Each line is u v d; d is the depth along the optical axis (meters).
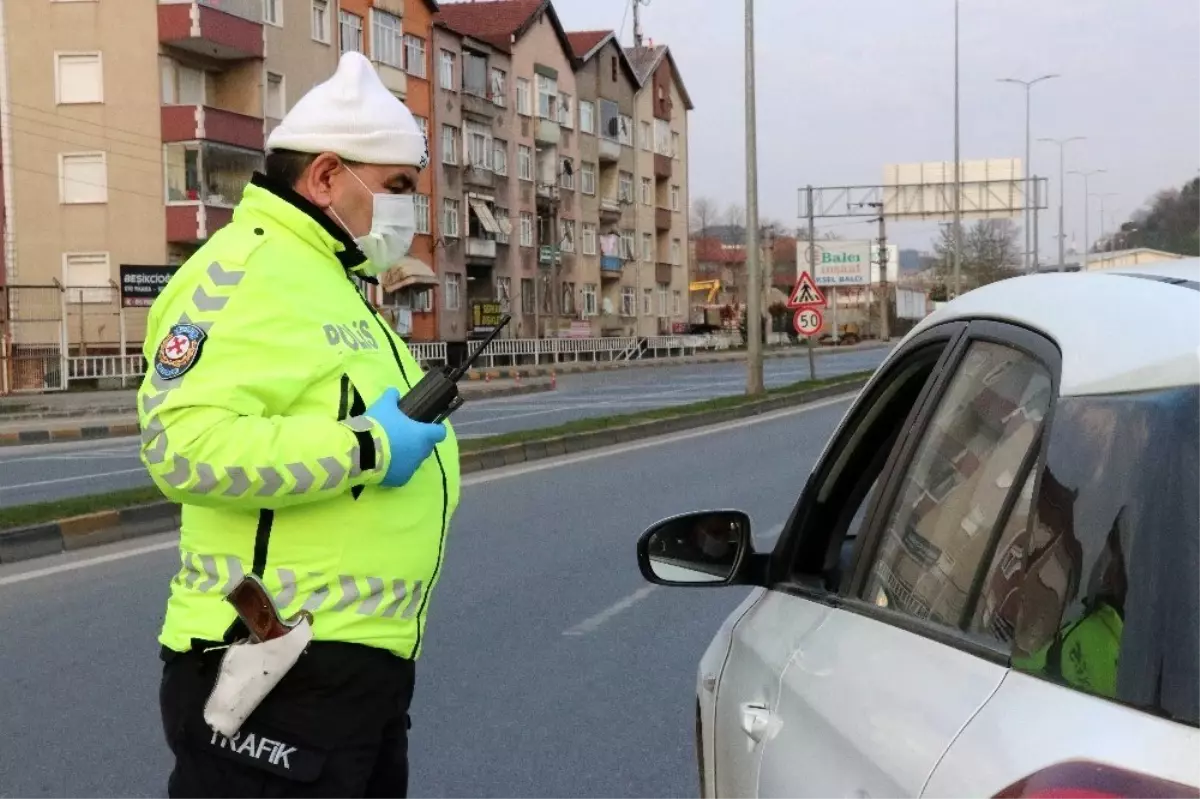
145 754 5.19
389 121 2.58
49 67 38.03
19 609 7.80
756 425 20.84
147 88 38.00
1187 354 1.65
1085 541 1.64
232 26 39.19
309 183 2.56
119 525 10.46
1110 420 1.69
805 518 3.00
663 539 3.12
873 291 90.69
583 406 27.12
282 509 2.39
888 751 1.85
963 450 2.22
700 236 127.81
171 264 37.94
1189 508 1.53
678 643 6.75
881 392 2.87
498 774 4.86
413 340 49.44
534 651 6.61
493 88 56.69
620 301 69.75
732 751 2.75
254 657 2.33
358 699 2.44
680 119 78.62
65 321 34.25
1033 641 1.70
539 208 61.38
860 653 2.19
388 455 2.35
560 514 11.32
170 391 2.29
